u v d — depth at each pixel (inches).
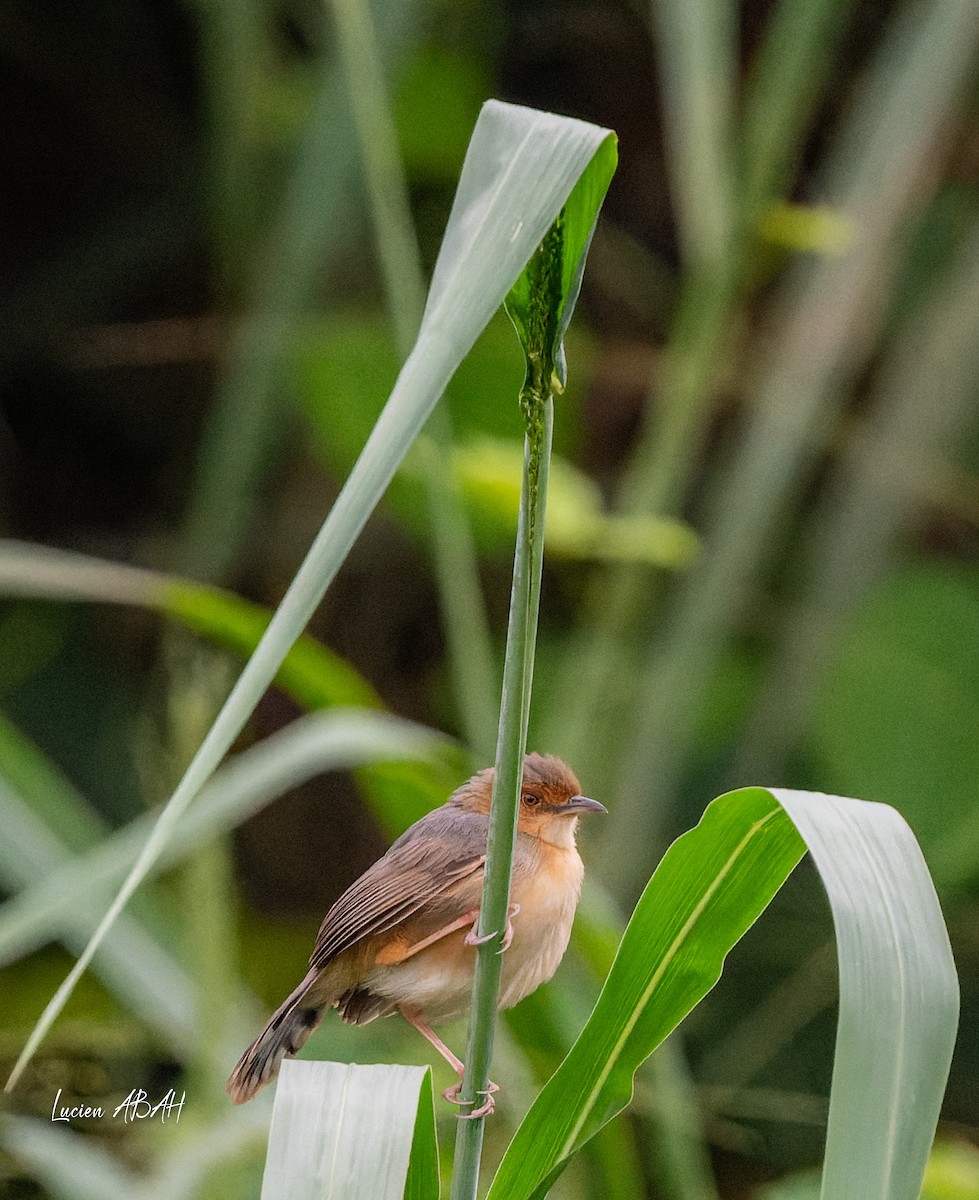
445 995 282.0
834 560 444.8
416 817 346.6
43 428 633.6
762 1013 525.3
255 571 636.7
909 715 503.5
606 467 627.2
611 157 159.2
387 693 650.8
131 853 285.3
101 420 634.2
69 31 613.9
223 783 291.3
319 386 503.5
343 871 639.1
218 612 321.4
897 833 172.2
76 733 565.3
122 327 587.8
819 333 407.8
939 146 528.1
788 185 533.0
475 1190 185.9
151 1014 348.5
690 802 516.7
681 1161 341.1
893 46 403.2
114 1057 434.9
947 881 489.4
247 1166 358.3
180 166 616.7
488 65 546.3
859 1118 157.4
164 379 629.9
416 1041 411.2
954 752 500.4
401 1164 174.6
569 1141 200.5
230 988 343.9
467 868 281.1
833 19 424.2
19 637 575.5
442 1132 393.1
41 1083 420.2
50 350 609.3
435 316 156.8
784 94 394.3
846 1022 159.8
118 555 615.5
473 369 499.8
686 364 412.5
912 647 510.0
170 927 359.3
